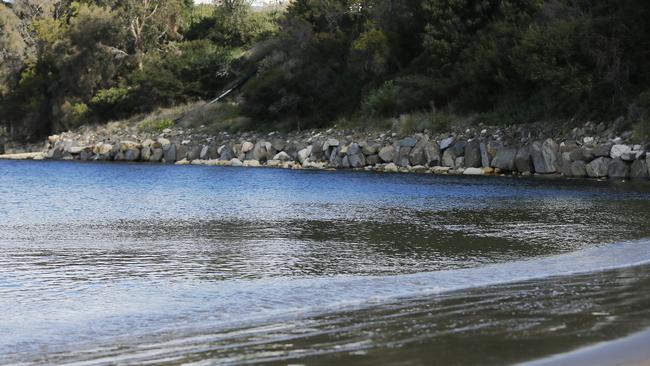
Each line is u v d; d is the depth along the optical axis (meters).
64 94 82.62
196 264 13.48
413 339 7.93
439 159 41.78
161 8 81.06
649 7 39.47
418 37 53.19
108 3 83.62
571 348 7.29
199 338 8.42
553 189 28.94
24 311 10.00
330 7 62.25
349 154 45.28
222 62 75.94
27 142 85.19
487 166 39.31
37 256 14.46
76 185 35.38
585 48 40.12
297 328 8.70
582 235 16.56
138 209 23.73
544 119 40.44
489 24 47.69
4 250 15.19
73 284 11.80
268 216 21.20
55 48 81.81
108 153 63.12
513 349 7.36
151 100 74.62
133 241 16.44
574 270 12.23
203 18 88.25
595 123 38.09
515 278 11.61
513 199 25.17
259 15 85.00
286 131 56.00
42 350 8.12
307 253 14.58
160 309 10.02
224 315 9.58
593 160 35.31
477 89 45.28
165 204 25.38
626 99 37.88
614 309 9.07
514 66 42.91
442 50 48.69
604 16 41.88
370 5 58.81
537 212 21.23
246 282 11.80
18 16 97.44
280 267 13.12
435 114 45.84
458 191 28.73
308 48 60.34
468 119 43.88
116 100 76.56
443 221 19.53
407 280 11.70
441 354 7.31
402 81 49.69
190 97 74.38
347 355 7.42
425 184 32.47
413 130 44.97
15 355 7.94
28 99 87.25
